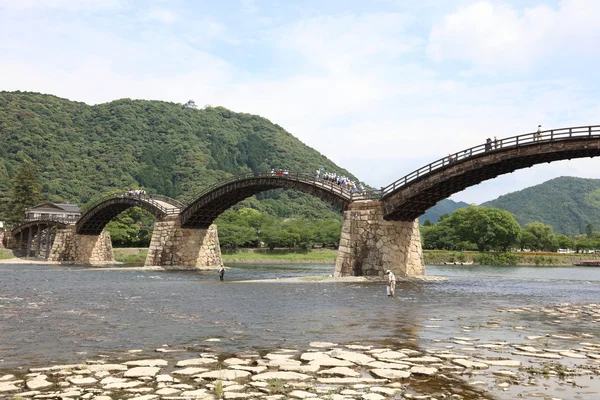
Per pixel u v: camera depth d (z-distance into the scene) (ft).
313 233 522.47
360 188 235.20
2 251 420.36
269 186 253.65
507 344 64.39
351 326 79.92
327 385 44.52
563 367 51.83
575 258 452.76
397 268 196.54
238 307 106.83
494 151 166.81
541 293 152.87
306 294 137.49
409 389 43.52
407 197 188.03
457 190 197.57
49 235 418.10
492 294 146.41
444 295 140.36
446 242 513.86
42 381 45.19
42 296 129.59
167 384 44.47
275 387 43.65
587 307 111.75
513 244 534.78
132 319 87.51
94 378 46.57
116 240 472.44
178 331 74.49
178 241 287.07
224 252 485.56
